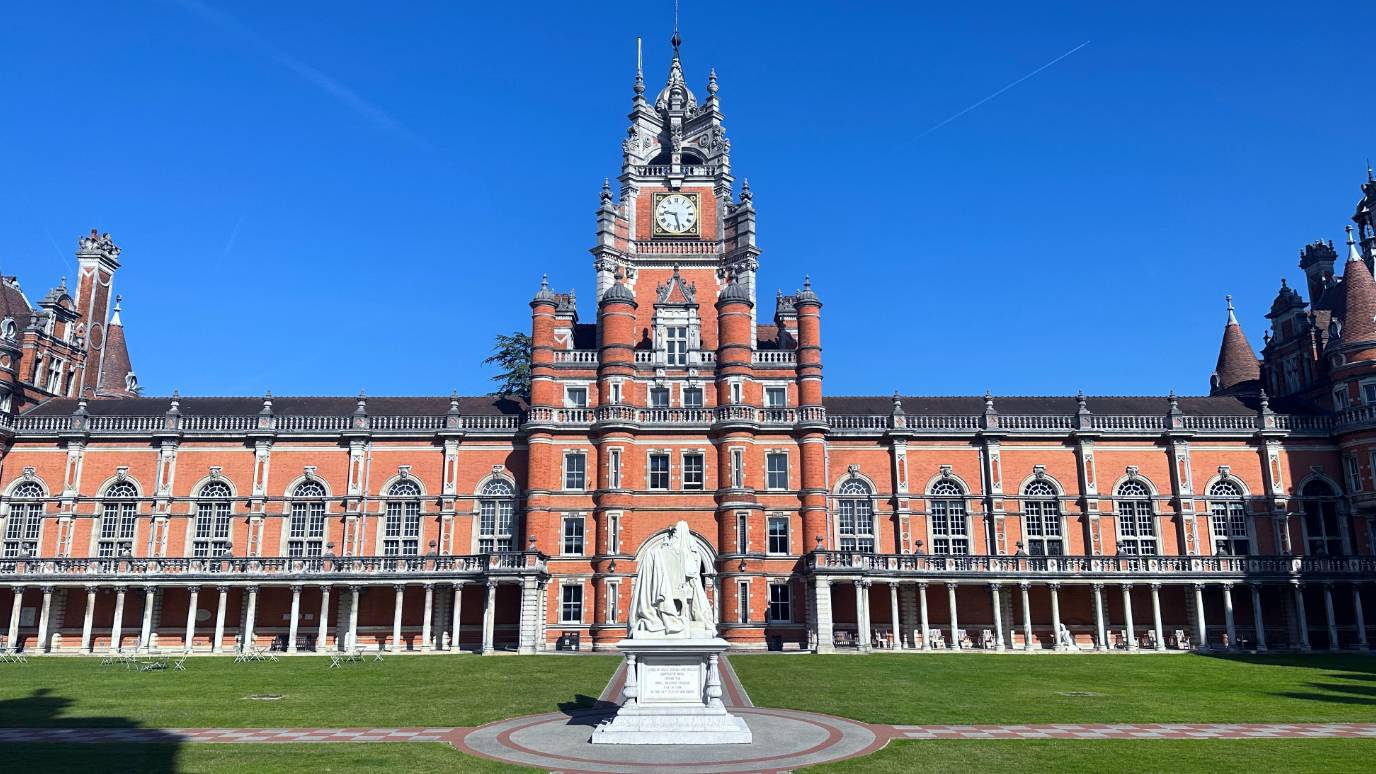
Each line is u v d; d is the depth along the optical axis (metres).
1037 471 63.94
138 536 62.72
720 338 64.94
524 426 63.41
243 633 61.44
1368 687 37.28
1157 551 62.72
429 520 63.62
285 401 69.38
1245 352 76.62
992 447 64.25
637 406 64.31
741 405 62.91
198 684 38.34
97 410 66.88
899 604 62.44
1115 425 64.81
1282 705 31.89
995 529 63.03
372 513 63.38
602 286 68.31
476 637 62.38
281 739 24.88
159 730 26.48
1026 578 59.41
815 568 57.88
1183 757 22.34
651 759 21.91
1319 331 67.50
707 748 23.19
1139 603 62.16
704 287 69.06
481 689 36.34
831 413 67.19
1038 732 26.05
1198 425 64.50
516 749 23.20
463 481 63.91
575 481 62.81
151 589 59.03
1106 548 62.78
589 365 65.25
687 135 74.75
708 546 61.59
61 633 61.38
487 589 58.31
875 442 64.62
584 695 34.38
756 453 62.91
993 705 31.67
